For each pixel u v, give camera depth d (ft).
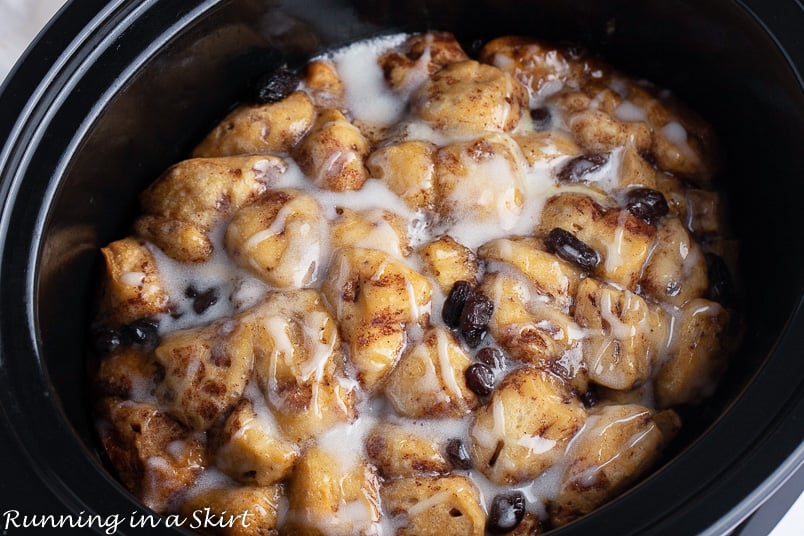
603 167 1.76
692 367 1.66
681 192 1.78
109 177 1.69
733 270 1.76
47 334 1.57
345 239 1.66
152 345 1.66
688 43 1.77
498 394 1.59
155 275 1.69
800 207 1.63
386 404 1.62
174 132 1.78
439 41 1.85
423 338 1.62
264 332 1.60
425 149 1.72
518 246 1.67
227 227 1.69
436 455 1.58
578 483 1.58
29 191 1.57
